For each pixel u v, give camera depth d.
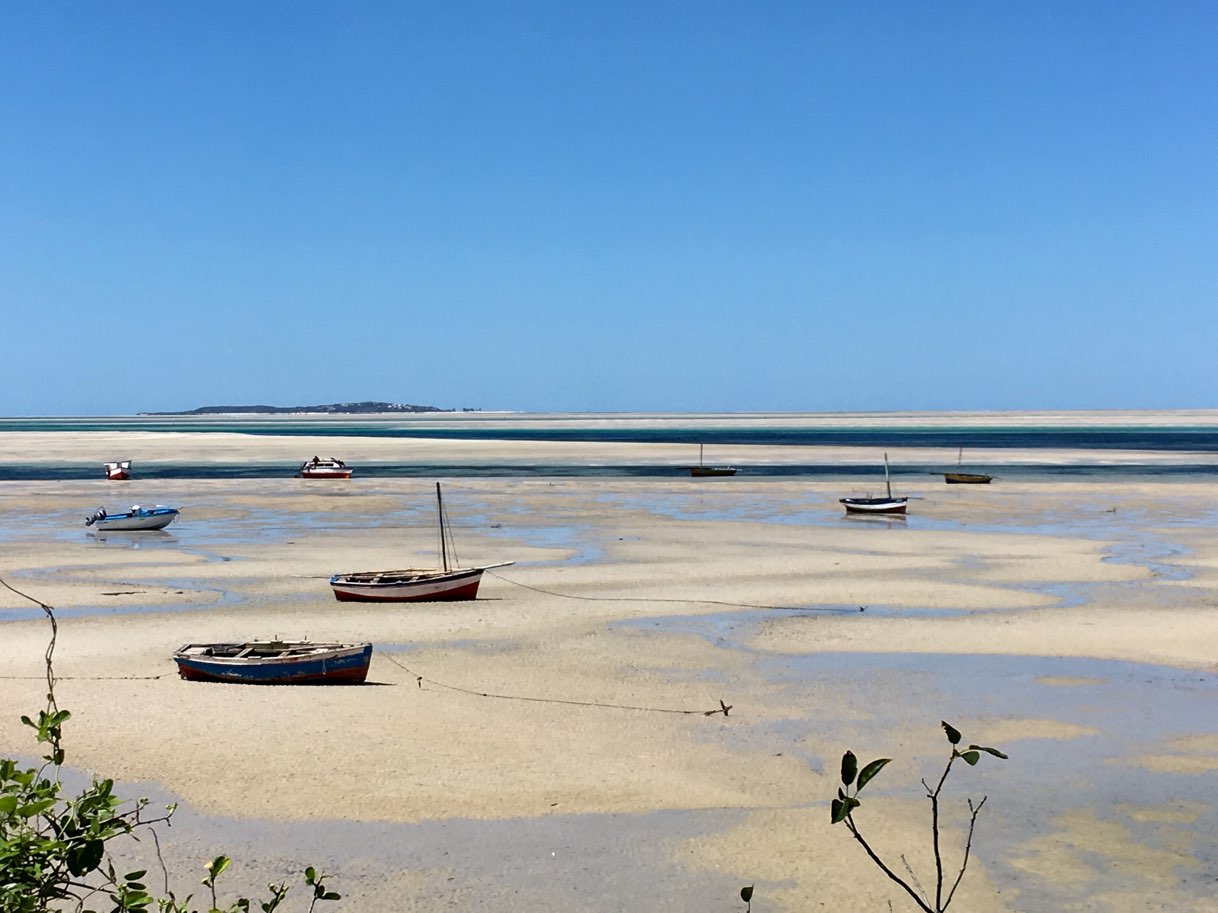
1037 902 12.94
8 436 159.00
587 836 14.76
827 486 71.06
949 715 19.98
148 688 21.36
